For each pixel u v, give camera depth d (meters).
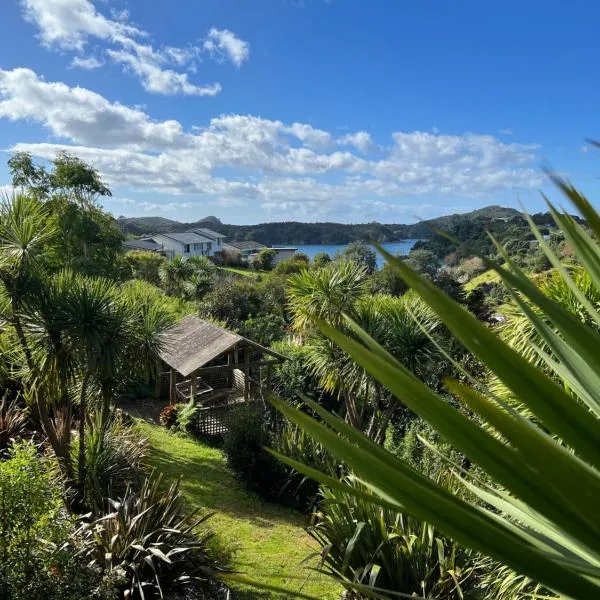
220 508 10.73
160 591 5.89
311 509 11.14
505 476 0.55
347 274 12.74
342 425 0.74
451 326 0.56
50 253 9.63
